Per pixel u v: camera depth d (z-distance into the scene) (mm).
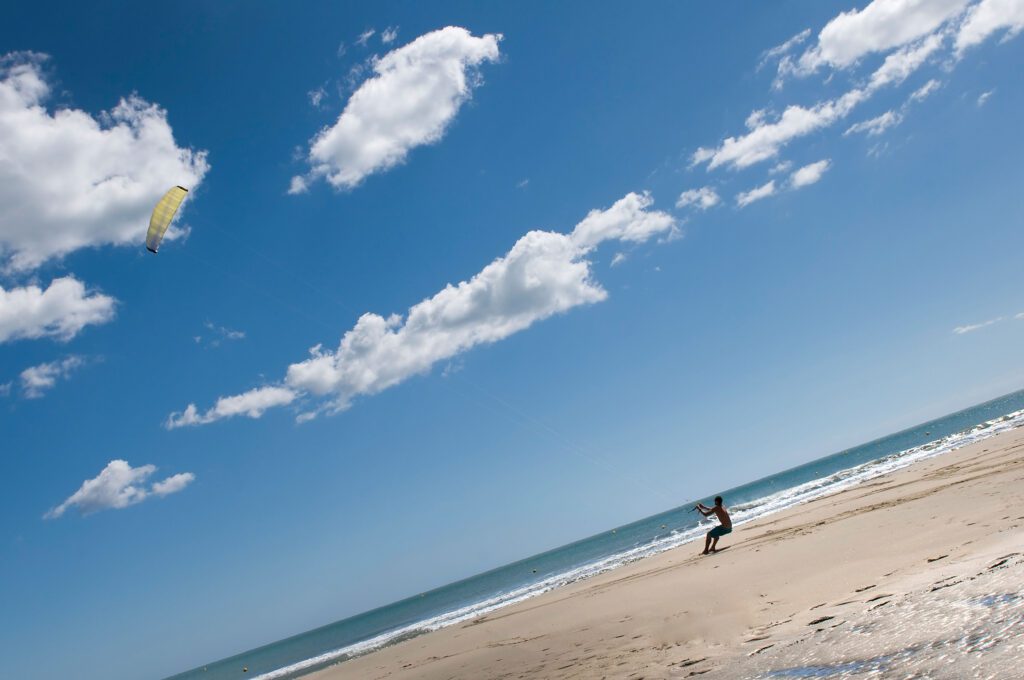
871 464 56875
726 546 19719
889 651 5762
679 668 7715
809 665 6113
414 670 15773
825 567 11398
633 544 66500
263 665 75312
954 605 6469
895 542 11711
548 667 10602
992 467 18625
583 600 18547
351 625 138625
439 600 102562
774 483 133375
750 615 9523
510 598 38938
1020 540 8523
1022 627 5227
